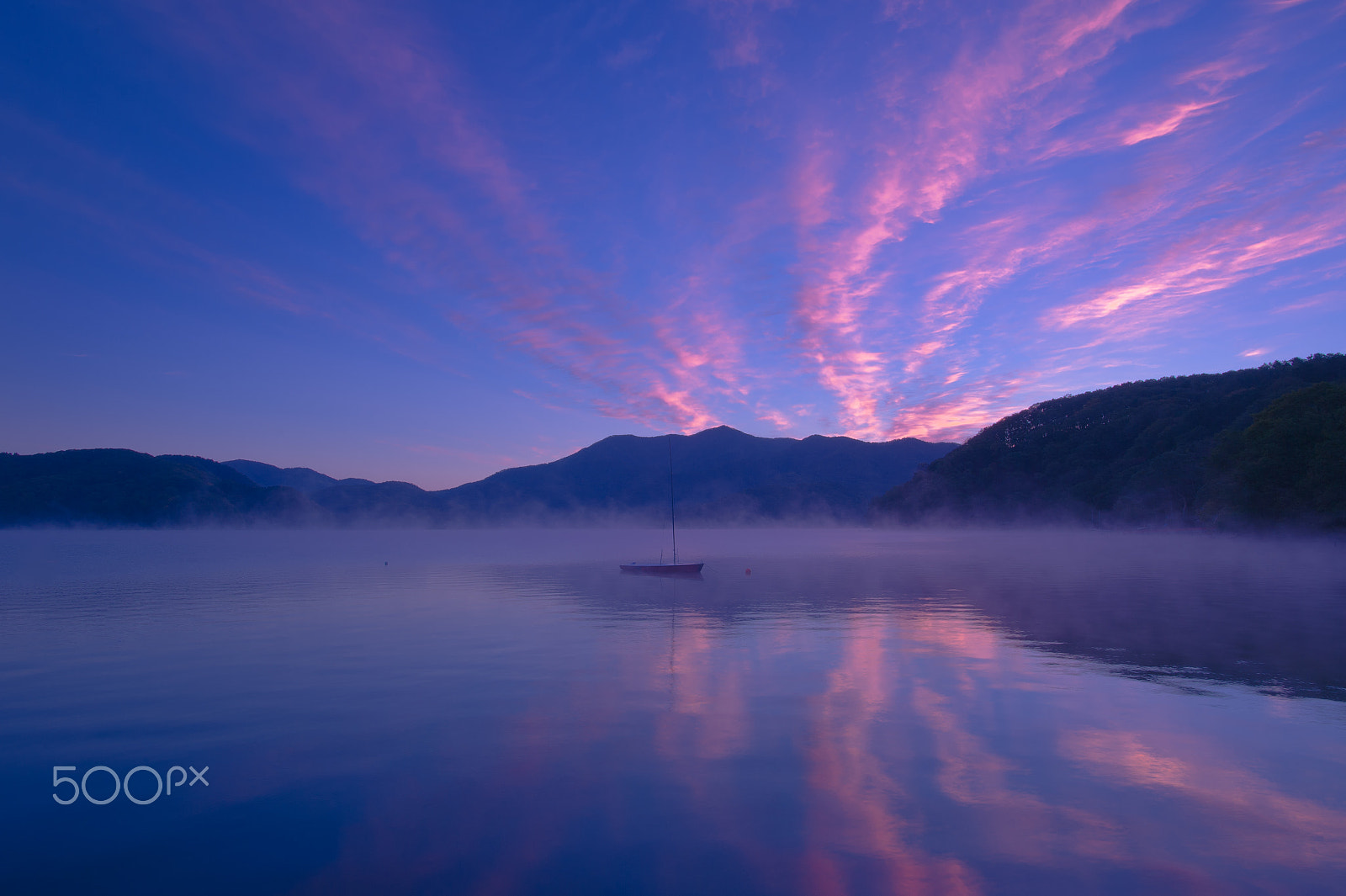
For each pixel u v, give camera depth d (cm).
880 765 1244
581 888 877
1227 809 1059
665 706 1617
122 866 952
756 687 1775
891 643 2372
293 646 2425
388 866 934
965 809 1072
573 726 1477
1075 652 2172
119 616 3272
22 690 1825
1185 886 861
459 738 1412
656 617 3106
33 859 975
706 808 1087
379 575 5747
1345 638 2367
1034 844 966
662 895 857
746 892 862
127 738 1438
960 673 1905
